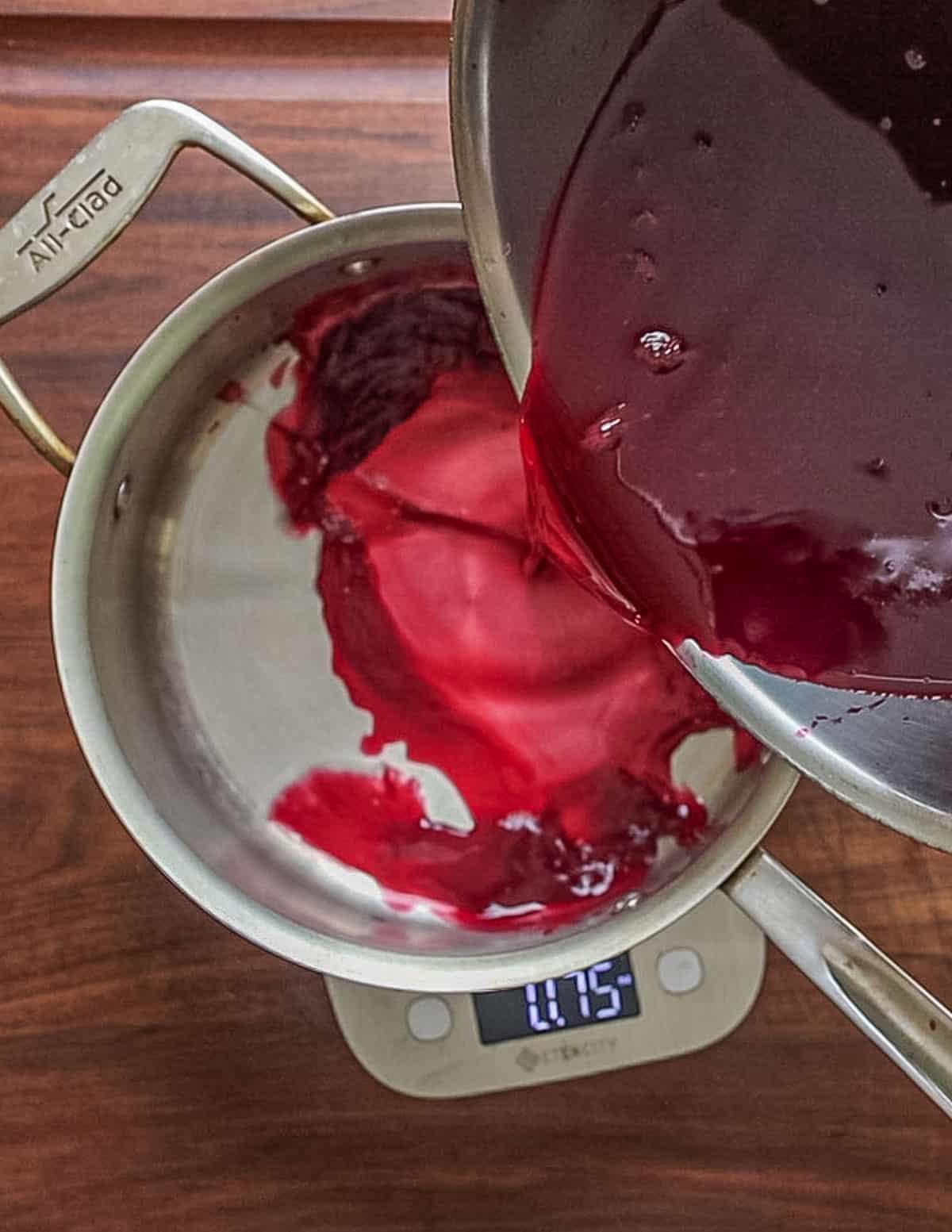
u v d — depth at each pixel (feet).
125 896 1.85
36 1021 1.84
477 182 1.28
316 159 1.92
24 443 1.87
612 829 1.81
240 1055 1.85
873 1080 1.86
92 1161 1.83
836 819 1.86
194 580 1.87
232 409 1.86
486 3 1.18
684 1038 1.85
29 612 1.86
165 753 1.76
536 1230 1.85
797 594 1.29
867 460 1.26
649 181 1.27
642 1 1.21
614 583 1.38
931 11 1.16
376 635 1.88
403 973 1.55
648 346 1.30
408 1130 1.85
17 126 1.91
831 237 1.26
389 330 1.82
